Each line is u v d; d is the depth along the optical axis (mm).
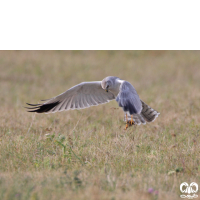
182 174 8656
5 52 39438
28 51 40500
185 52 40719
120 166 9234
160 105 17656
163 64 36250
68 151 10023
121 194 7020
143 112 11586
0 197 6695
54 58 38406
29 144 10688
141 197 6906
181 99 19172
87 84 11648
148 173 8539
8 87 26375
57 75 32156
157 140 11609
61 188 7293
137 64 36750
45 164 9219
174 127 13492
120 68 35062
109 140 11375
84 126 13766
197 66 35000
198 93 20766
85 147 10789
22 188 7270
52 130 12906
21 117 15219
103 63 37219
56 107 12078
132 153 10375
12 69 33562
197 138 11734
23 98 21875
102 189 7418
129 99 9461
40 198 6730
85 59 38531
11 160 9469
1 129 13234
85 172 8617
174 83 27062
